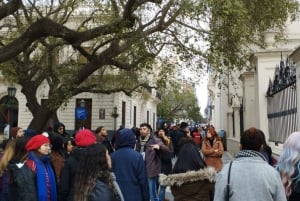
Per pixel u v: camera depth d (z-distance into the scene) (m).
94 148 4.30
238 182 3.52
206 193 6.24
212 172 6.25
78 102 36.38
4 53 11.12
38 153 5.04
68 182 4.75
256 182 3.47
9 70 17.83
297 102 9.80
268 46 14.34
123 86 19.80
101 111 36.22
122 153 5.61
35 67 18.42
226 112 31.52
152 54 13.70
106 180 4.22
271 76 14.07
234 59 12.06
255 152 3.68
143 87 20.61
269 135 13.58
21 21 18.39
